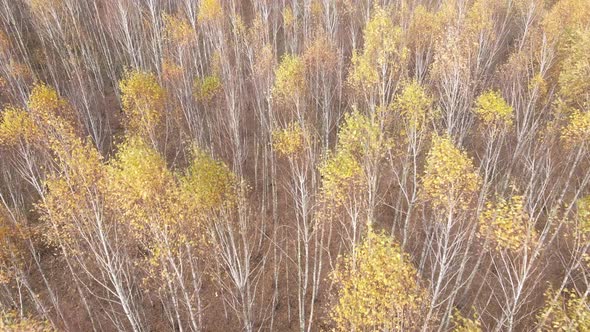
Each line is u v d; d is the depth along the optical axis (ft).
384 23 89.10
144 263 77.05
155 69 137.49
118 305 77.15
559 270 79.46
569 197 91.45
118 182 58.18
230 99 110.01
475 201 76.18
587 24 103.71
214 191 59.88
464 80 96.12
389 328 51.65
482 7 113.50
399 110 88.99
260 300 80.12
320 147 108.17
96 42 141.38
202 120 112.88
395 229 90.33
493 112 85.66
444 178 65.16
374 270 51.01
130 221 60.75
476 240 80.28
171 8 157.28
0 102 110.52
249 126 123.24
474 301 69.77
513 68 107.04
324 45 120.06
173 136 114.21
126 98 98.63
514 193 92.07
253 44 129.59
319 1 150.10
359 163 74.28
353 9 146.61
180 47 118.21
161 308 77.41
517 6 135.54
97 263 70.49
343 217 88.53
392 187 99.55
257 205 98.37
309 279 83.05
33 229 83.05
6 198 90.68
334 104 124.98
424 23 116.78
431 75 104.17
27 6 138.21
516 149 91.71
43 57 133.80
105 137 114.93
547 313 57.06
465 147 104.88
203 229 65.26
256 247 88.48
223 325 75.61
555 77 105.81
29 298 77.20
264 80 112.88
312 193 89.10
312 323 76.18
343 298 53.21
